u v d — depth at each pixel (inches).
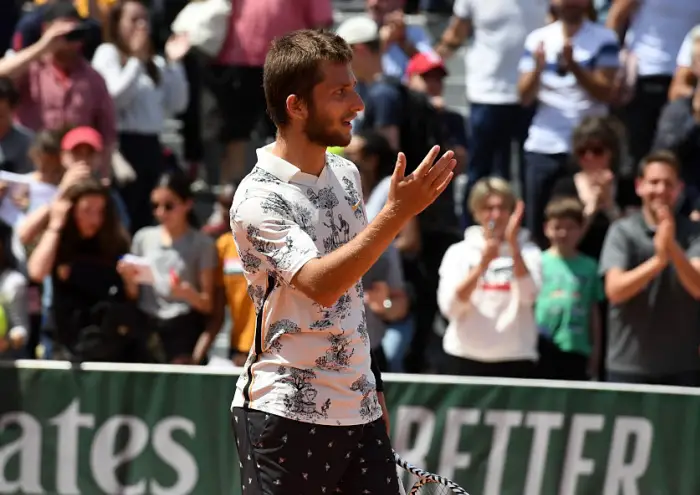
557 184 991.0
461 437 803.4
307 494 470.0
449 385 804.6
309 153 466.6
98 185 849.5
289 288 460.4
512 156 1234.6
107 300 846.5
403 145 1095.6
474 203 880.3
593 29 1148.5
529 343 874.1
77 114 1119.0
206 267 935.0
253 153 1202.0
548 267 906.7
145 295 925.8
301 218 461.1
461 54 1427.2
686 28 1208.8
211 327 938.1
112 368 818.2
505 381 802.2
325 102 454.9
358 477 480.1
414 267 989.8
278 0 1151.6
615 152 984.3
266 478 468.8
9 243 900.0
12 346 885.8
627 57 1203.9
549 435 801.6
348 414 471.5
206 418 813.2
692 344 852.0
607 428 798.5
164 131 1406.3
